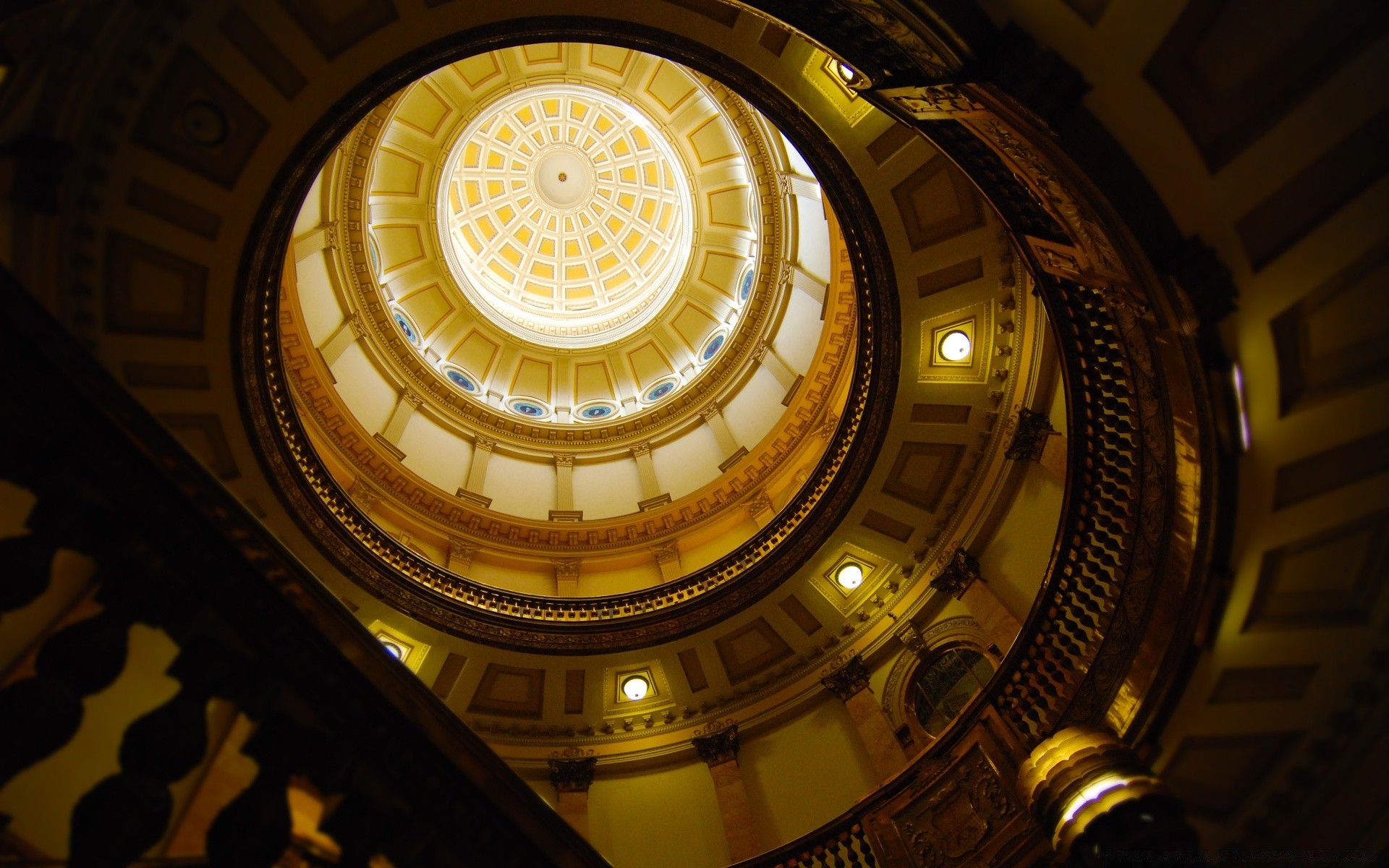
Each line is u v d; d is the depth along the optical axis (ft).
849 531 54.49
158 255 35.29
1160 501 30.96
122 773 17.81
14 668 18.06
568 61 75.72
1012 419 48.75
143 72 29.78
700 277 82.69
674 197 90.27
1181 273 24.52
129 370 37.32
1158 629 29.89
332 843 19.79
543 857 22.58
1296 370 24.14
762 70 40.11
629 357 84.17
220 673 19.31
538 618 55.77
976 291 47.24
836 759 49.60
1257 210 22.59
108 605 18.62
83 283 31.81
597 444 75.36
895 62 26.91
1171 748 28.81
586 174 94.89
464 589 55.21
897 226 46.09
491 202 93.35
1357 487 24.72
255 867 18.12
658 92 77.00
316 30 33.76
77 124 28.12
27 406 18.40
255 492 46.62
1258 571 27.20
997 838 34.22
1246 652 27.86
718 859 47.44
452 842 21.42
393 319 69.31
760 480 67.56
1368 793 26.32
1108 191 24.84
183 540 19.61
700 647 56.08
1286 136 21.16
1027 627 37.14
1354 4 18.88
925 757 38.88
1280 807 28.07
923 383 50.29
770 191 69.21
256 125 35.09
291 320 57.16
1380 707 26.53
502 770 23.15
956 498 52.13
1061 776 27.55
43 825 18.02
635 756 53.72
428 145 76.38
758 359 72.84
